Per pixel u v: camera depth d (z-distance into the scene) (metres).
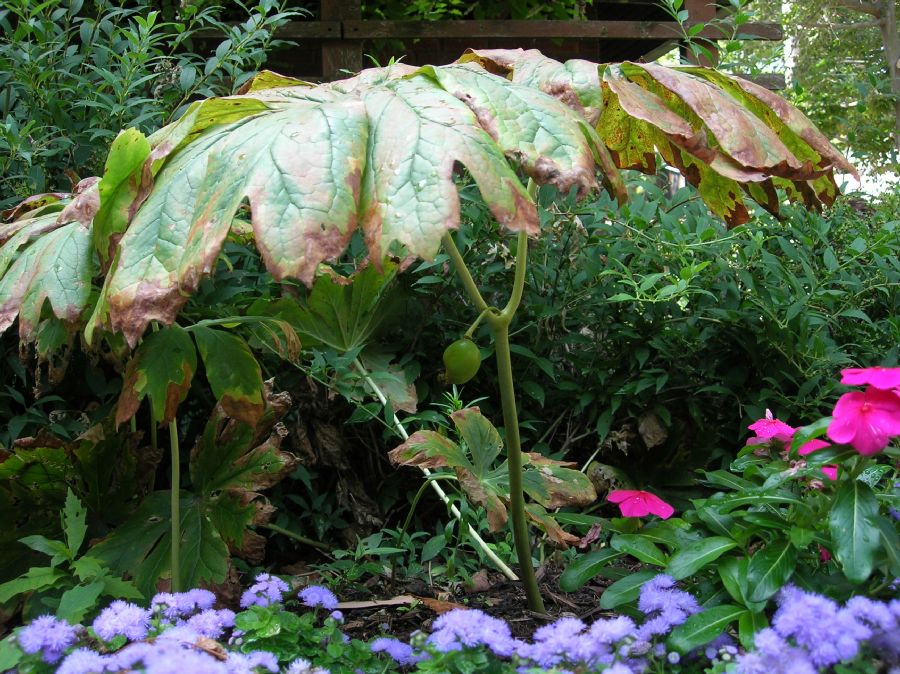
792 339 2.55
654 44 4.63
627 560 2.25
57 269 1.53
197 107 1.43
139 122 2.50
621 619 1.33
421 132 1.31
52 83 2.66
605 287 2.62
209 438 1.98
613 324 2.65
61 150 2.52
